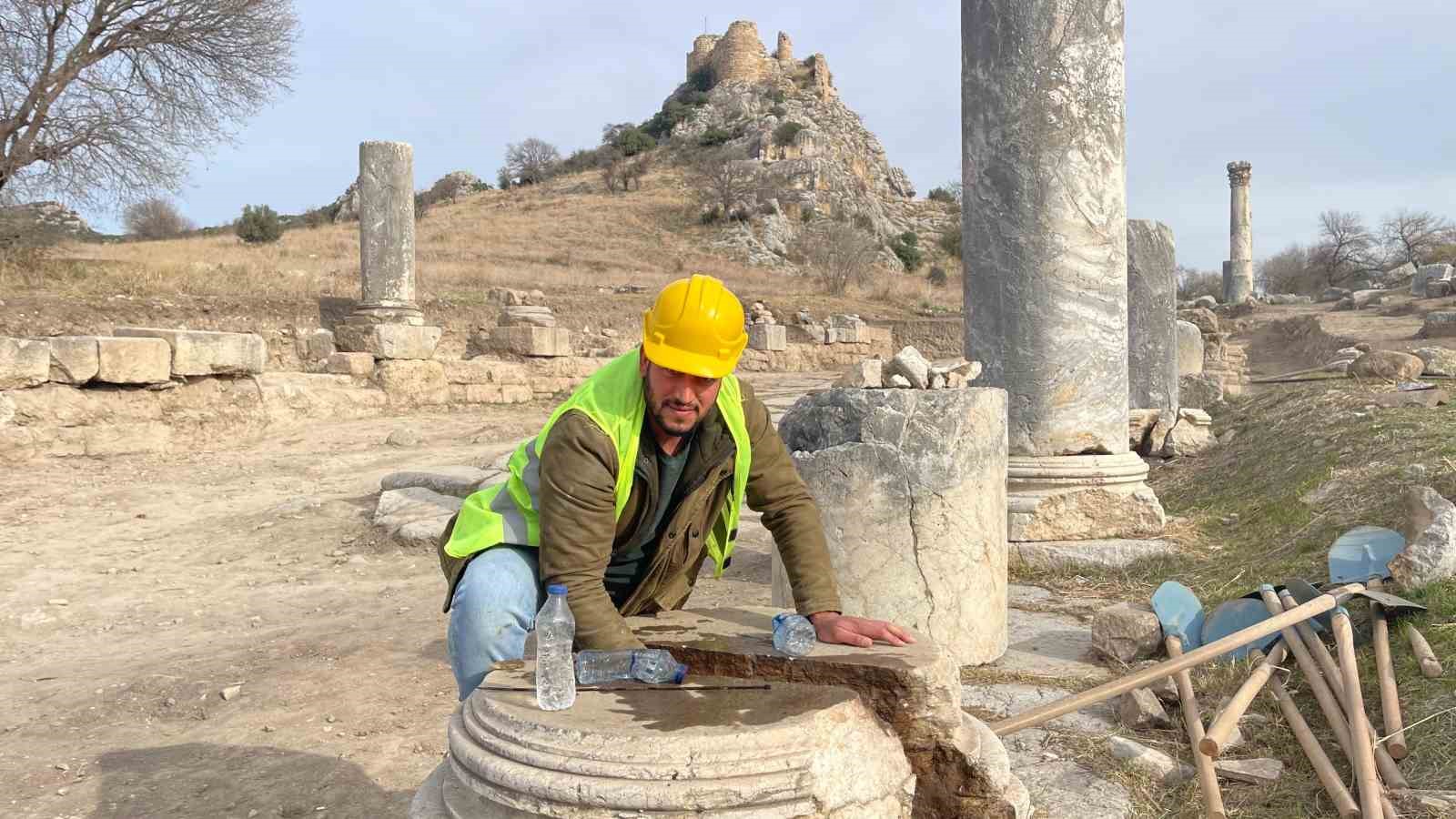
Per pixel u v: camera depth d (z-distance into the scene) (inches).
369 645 242.2
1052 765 155.5
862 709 95.6
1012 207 295.9
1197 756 145.2
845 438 207.3
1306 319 1178.0
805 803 83.3
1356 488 271.0
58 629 269.6
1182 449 420.8
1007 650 214.1
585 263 1823.3
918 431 200.5
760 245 2362.2
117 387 527.2
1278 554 252.7
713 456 108.7
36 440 493.0
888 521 199.6
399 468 494.6
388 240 802.8
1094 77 294.4
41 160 813.2
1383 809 131.9
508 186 3476.9
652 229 2438.5
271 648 242.7
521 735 87.3
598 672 97.6
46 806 160.4
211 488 447.5
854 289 1819.6
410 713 197.2
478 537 110.1
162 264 933.8
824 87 4028.1
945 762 102.1
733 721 87.7
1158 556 276.2
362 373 710.5
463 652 106.8
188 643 251.4
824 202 2881.4
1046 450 296.7
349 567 327.0
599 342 1063.6
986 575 203.6
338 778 167.9
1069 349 294.8
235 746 183.3
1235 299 1860.2
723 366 100.4
